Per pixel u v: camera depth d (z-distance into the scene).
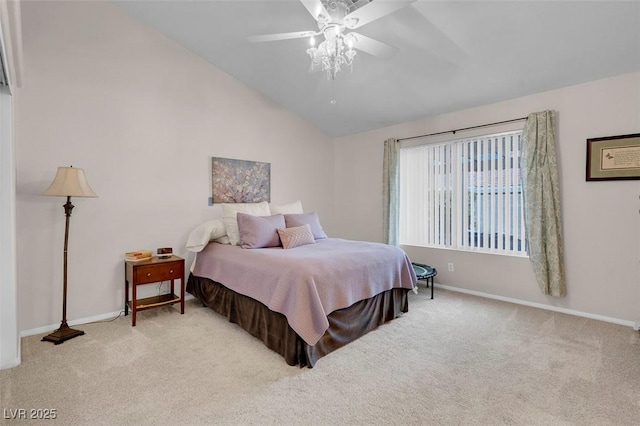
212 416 1.62
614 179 2.80
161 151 3.38
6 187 2.11
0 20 1.38
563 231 3.09
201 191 3.70
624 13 2.19
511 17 2.38
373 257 2.85
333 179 5.35
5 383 1.90
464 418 1.60
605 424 1.55
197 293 3.42
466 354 2.28
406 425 1.56
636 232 2.73
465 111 3.79
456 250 3.90
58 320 2.77
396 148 4.45
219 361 2.19
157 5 2.95
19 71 2.18
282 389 1.86
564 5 2.21
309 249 3.05
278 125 4.50
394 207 4.42
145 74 3.25
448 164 3.99
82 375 2.00
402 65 3.20
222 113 3.87
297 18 2.86
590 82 2.91
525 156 3.21
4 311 2.08
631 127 2.72
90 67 2.91
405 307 3.16
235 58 3.62
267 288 2.42
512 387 1.86
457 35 2.64
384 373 2.04
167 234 3.43
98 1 2.94
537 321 2.89
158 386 1.88
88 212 2.91
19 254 2.58
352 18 1.95
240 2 2.76
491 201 3.60
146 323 2.89
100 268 2.98
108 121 3.02
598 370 2.04
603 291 2.89
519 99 3.35
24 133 2.59
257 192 4.26
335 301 2.34
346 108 4.31
